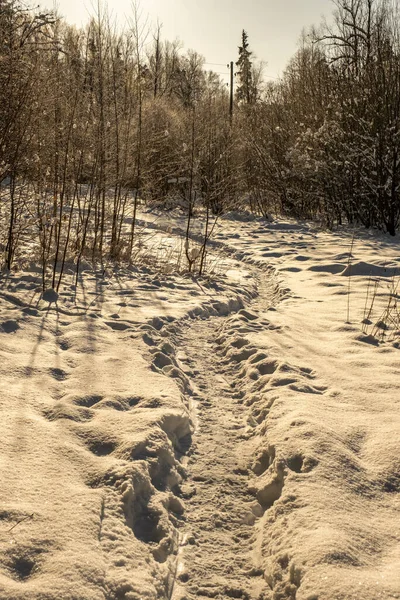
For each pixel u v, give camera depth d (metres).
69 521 2.46
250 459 3.41
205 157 13.48
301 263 9.54
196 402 4.14
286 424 3.47
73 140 7.04
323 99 15.01
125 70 8.26
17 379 3.82
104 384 3.92
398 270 8.70
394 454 3.17
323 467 3.01
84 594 2.10
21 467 2.81
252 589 2.44
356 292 7.40
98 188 7.88
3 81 6.43
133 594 2.18
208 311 6.29
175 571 2.51
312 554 2.36
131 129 8.73
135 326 5.24
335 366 4.66
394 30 13.27
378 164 12.80
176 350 5.04
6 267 6.73
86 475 2.84
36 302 5.56
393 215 12.76
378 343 5.31
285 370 4.47
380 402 3.91
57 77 7.00
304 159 14.36
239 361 4.95
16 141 6.60
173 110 16.33
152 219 13.40
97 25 7.62
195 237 12.05
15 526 2.37
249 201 17.31
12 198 6.66
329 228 13.82
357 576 2.23
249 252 10.67
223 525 2.85
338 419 3.62
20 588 2.06
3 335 4.56
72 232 8.61
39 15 7.01
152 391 3.87
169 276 7.79
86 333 4.86
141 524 2.69
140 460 2.97
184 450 3.47
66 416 3.38
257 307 7.06
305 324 5.93
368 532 2.54
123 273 7.56
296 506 2.74
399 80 12.85
